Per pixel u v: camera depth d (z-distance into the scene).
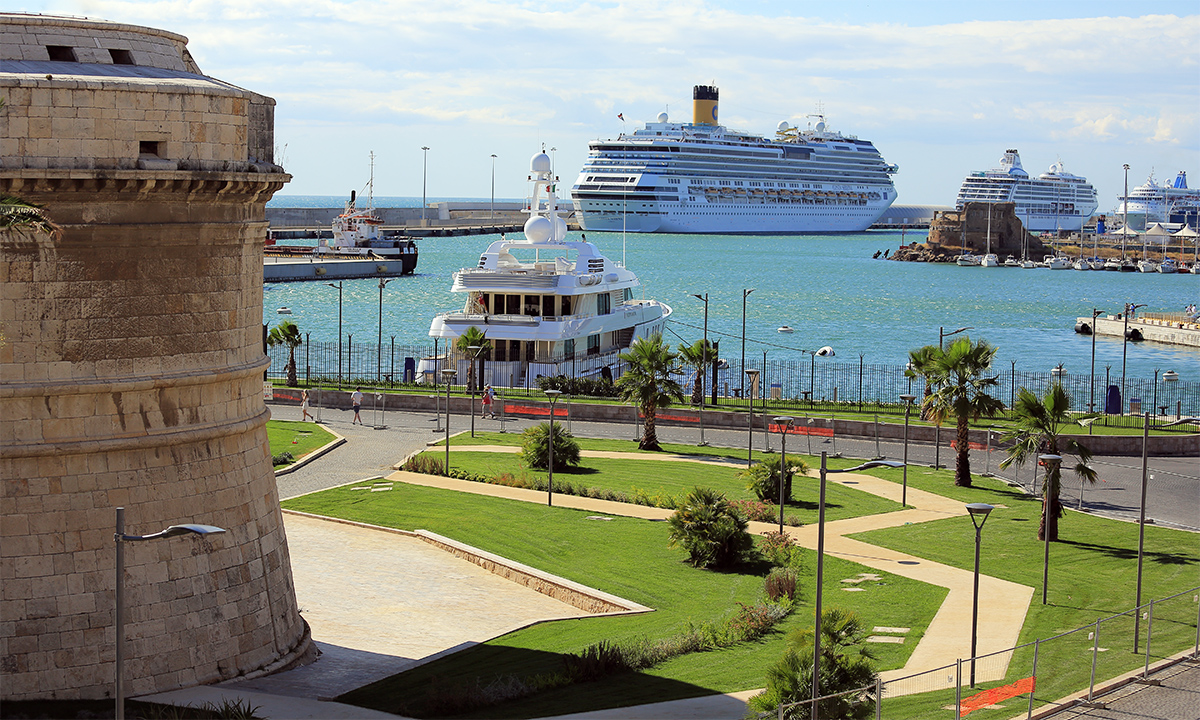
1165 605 32.94
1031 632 30.30
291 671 26.50
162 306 24.27
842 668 24.09
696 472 51.19
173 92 23.86
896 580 35.12
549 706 24.45
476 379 75.50
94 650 23.23
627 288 91.31
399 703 24.28
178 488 24.33
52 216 22.77
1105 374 101.38
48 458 22.89
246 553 25.75
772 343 123.94
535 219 82.00
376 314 142.12
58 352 23.00
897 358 114.50
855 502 46.03
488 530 40.66
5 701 22.45
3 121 22.20
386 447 56.12
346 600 33.31
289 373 76.06
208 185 24.36
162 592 24.00
